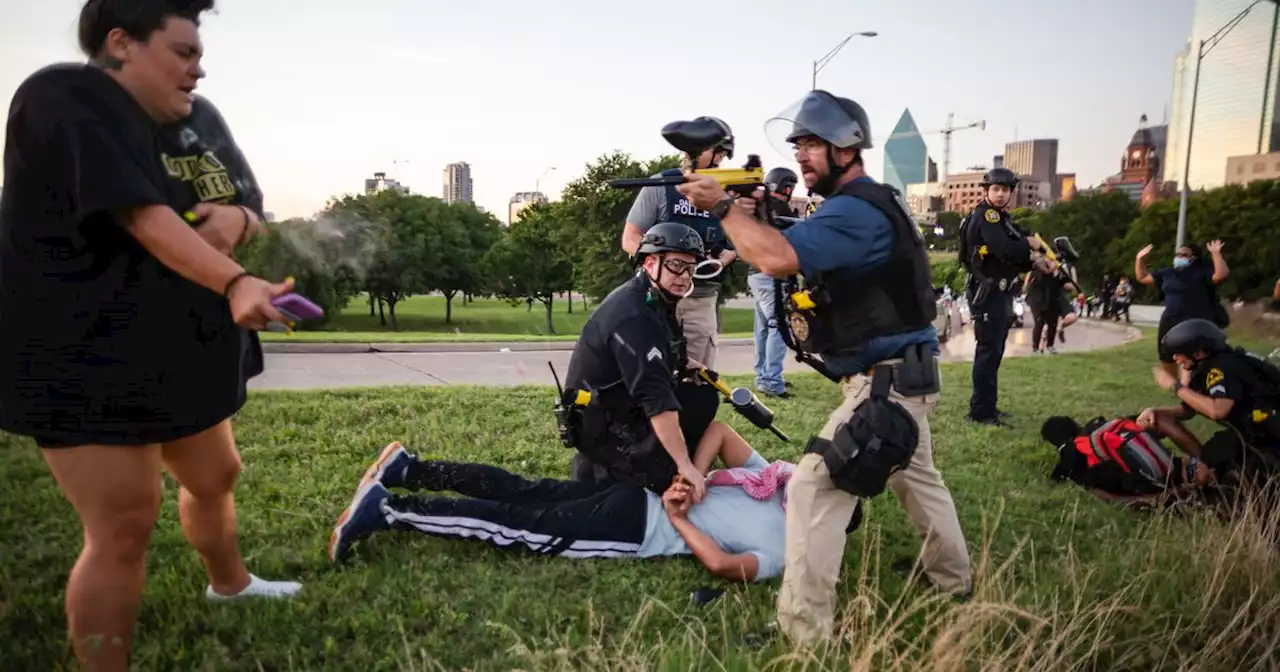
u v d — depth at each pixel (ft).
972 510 13.25
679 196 14.83
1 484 12.37
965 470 15.69
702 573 10.37
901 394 8.84
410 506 10.36
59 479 6.70
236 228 6.95
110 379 6.41
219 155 7.27
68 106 5.97
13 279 6.21
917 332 9.00
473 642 8.46
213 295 6.99
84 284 6.24
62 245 6.15
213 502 8.37
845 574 10.14
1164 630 8.91
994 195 19.58
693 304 15.17
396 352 38.11
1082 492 14.64
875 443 8.36
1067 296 40.52
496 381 27.35
